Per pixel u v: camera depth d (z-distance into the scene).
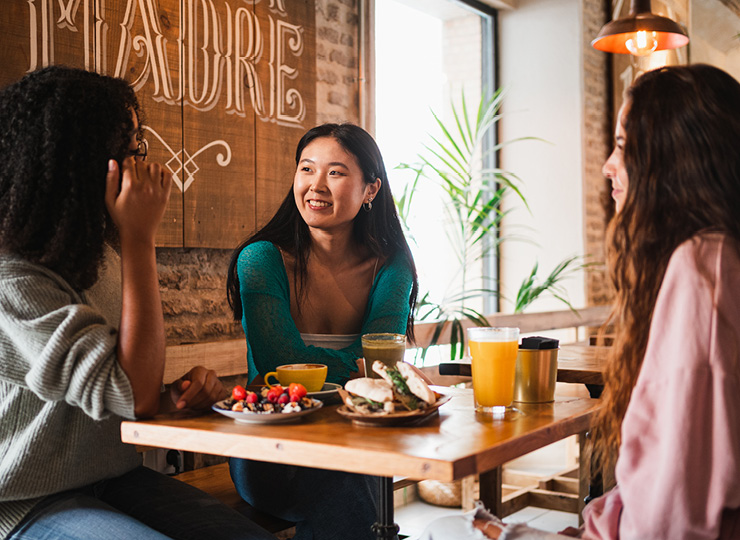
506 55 4.79
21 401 1.36
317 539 1.65
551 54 4.66
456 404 1.44
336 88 3.21
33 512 1.38
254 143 2.72
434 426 1.21
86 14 2.20
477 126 4.05
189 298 2.56
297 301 1.82
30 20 2.06
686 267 0.99
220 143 2.60
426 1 4.18
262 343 1.65
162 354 1.34
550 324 4.14
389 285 1.84
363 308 1.89
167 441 1.23
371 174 1.83
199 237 2.52
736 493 0.92
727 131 1.05
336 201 1.77
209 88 2.56
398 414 1.20
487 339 1.34
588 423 1.35
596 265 4.70
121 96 1.45
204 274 2.61
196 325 2.58
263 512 1.79
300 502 1.65
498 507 2.36
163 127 2.41
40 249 1.35
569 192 4.59
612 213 4.94
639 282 1.08
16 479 1.34
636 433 0.98
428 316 3.66
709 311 0.95
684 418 0.93
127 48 2.31
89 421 1.43
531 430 1.18
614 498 1.06
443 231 4.26
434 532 1.12
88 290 1.49
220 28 2.61
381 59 3.86
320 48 3.12
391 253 1.94
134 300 1.33
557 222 4.63
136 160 1.43
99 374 1.28
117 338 1.33
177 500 1.54
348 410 1.28
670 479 0.93
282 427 1.21
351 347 1.74
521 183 4.74
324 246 1.85
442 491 3.57
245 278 1.71
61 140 1.35
